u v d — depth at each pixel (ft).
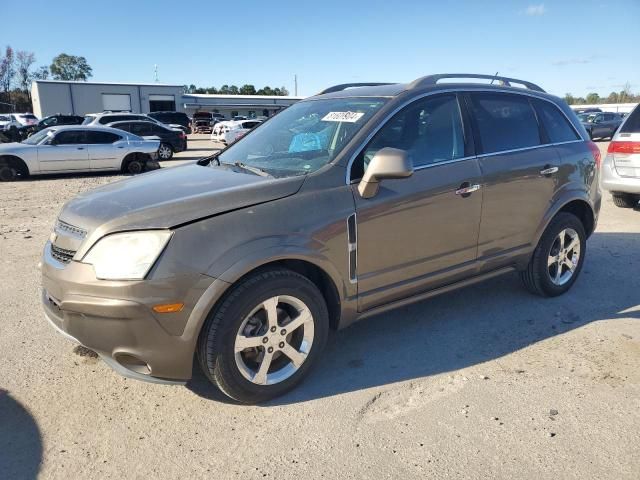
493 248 13.43
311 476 8.34
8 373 11.45
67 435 9.39
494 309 14.80
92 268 9.05
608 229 24.14
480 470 8.41
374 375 11.38
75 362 11.94
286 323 10.23
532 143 14.32
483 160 12.91
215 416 9.94
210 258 9.11
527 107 14.60
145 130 68.08
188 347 9.23
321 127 12.23
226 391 9.81
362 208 10.76
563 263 15.55
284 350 10.27
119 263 8.91
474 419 9.73
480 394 10.57
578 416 9.77
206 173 11.78
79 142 49.98
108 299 8.87
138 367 9.49
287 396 10.59
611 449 8.86
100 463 8.67
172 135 69.46
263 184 10.17
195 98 209.05
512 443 9.04
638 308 14.78
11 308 15.10
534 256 14.78
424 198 11.66
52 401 10.42
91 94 175.94
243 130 84.38
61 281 9.36
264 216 9.73
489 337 13.12
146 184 11.19
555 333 13.28
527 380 11.07
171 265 8.87
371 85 14.71
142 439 9.27
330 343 12.88
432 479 8.22
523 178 13.62
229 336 9.44
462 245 12.70
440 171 12.04
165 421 9.80
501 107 13.91
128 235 9.00
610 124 97.76
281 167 11.56
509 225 13.64
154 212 9.29
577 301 15.33
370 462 8.63
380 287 11.46
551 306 14.97
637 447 8.90
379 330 13.56
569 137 15.47
